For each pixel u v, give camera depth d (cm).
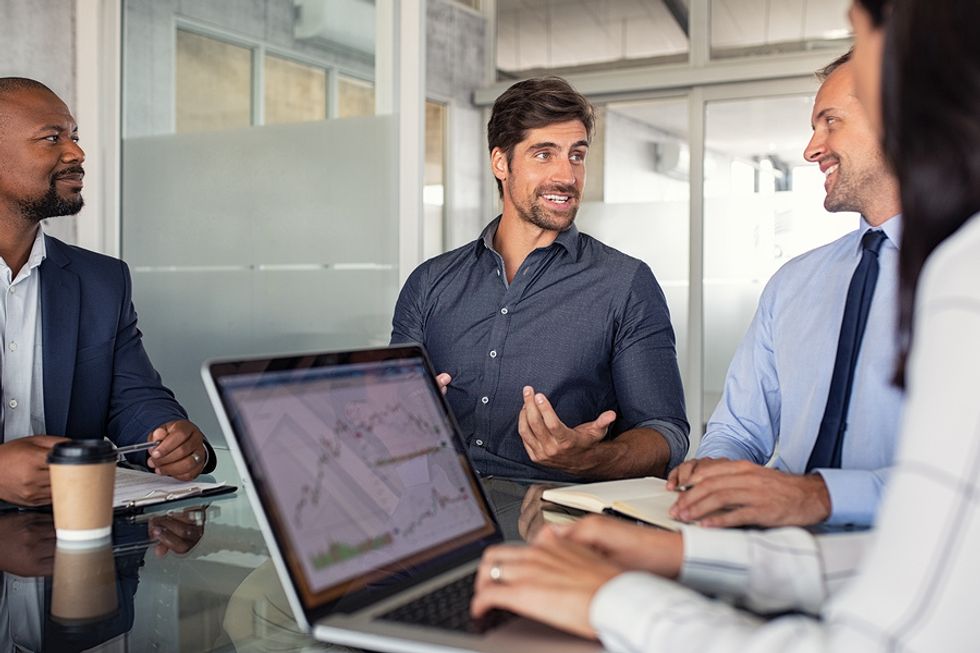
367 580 79
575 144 197
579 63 561
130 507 130
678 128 513
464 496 97
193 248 325
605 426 148
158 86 327
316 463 80
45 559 106
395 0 288
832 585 78
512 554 73
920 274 59
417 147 288
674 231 514
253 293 316
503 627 71
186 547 111
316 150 303
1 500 134
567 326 196
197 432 157
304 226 306
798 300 148
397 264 292
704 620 61
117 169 335
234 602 92
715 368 502
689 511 103
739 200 496
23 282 190
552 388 195
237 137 316
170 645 80
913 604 51
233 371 76
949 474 51
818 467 136
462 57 579
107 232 337
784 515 101
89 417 191
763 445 155
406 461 91
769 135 489
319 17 301
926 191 58
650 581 65
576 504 121
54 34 326
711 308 503
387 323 294
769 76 479
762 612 79
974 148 56
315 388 84
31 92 194
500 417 197
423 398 99
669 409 190
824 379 139
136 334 203
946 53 57
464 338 203
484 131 600
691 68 498
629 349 193
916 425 53
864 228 139
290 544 74
